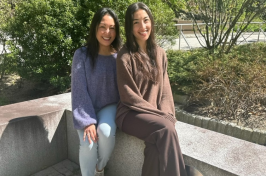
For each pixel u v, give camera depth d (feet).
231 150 5.31
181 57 18.34
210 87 13.19
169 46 23.34
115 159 6.63
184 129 6.23
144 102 5.48
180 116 13.33
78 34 14.71
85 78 5.95
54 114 7.35
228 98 12.62
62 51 14.69
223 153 5.19
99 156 5.75
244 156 5.11
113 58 6.24
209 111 13.19
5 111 7.21
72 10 14.38
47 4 13.96
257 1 18.40
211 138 5.81
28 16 14.44
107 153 5.67
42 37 14.12
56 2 14.16
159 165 4.96
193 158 5.05
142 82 5.71
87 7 14.70
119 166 6.59
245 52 18.69
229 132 11.60
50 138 7.41
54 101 8.20
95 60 6.02
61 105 7.84
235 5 19.31
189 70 15.84
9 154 6.50
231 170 4.63
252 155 5.14
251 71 13.51
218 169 4.71
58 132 7.59
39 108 7.52
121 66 5.56
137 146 6.02
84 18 14.53
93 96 6.10
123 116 5.54
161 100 5.97
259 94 12.48
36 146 7.09
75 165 7.75
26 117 6.75
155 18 16.58
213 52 18.93
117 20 6.19
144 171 5.22
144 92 5.76
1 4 19.04
